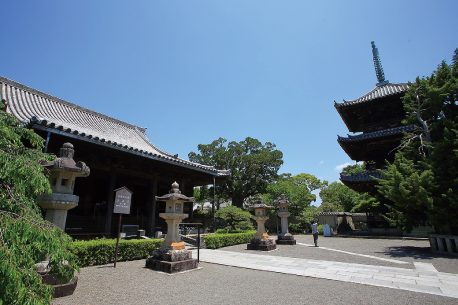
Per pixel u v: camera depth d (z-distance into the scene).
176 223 7.72
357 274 7.04
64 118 15.71
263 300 4.85
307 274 7.03
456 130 10.91
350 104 22.14
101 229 14.59
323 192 40.62
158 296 4.98
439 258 9.62
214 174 18.61
